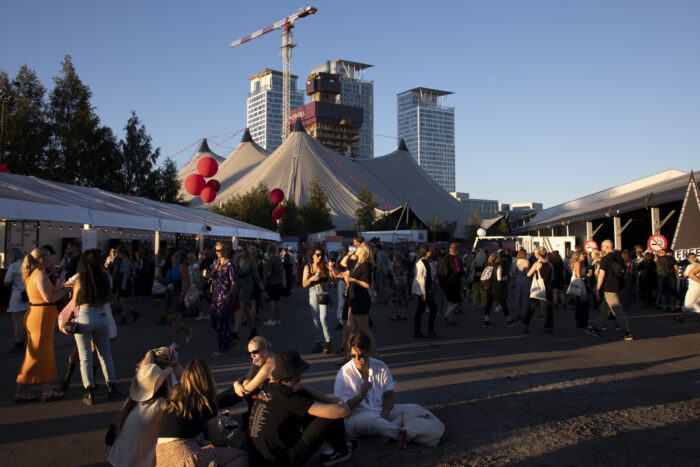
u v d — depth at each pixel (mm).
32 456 3744
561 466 3547
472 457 3727
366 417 4074
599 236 32188
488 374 6184
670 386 5602
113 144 32781
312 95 154125
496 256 10664
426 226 61625
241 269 8766
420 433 3941
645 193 20906
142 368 3363
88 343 5086
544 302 9469
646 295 14984
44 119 30594
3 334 8992
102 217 12352
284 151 73938
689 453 3742
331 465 3580
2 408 4898
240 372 6316
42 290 5031
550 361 6930
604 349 7797
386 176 90812
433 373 6234
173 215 17469
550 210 37688
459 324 10898
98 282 5062
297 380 3426
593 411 4730
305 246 31469
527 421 4469
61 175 30266
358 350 4188
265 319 11508
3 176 14070
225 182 78125
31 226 17406
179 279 8273
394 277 11719
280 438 3271
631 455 3713
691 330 9617
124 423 3285
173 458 3014
